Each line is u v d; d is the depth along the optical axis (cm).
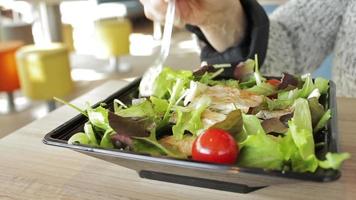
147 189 30
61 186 32
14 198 30
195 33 54
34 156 37
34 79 128
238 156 27
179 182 30
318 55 61
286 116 31
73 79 165
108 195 30
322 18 59
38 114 127
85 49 214
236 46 52
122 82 58
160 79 41
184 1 47
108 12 248
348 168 31
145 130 30
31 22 192
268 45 55
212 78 44
